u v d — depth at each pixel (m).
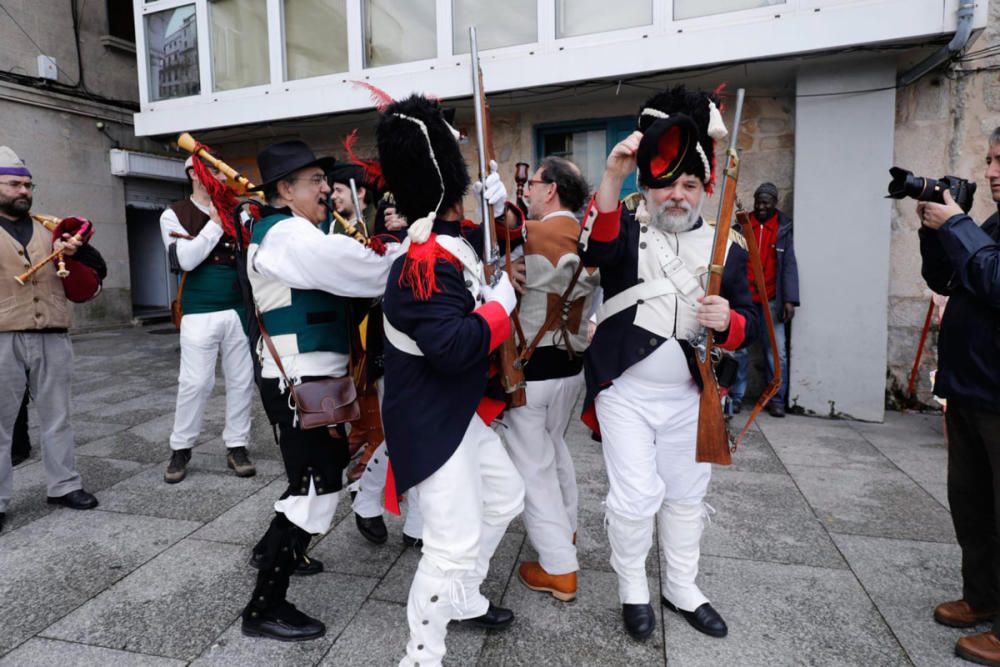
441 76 5.40
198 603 2.33
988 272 1.81
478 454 1.84
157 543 2.80
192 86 6.90
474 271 1.80
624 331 2.01
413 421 1.71
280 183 2.16
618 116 5.58
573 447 4.16
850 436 4.44
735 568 2.59
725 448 1.98
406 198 1.72
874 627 2.18
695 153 1.86
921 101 4.84
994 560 2.03
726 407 4.76
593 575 2.53
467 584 1.96
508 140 5.91
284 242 1.99
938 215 1.93
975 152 4.78
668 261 1.98
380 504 2.75
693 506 2.16
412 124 1.67
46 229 3.10
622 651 2.05
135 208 9.87
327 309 2.15
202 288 3.46
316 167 2.19
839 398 4.89
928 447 4.19
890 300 5.08
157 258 10.66
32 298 2.97
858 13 4.24
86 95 8.94
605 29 5.02
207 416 4.89
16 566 2.59
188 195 10.55
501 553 2.72
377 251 2.03
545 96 5.42
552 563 2.33
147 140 9.84
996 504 1.96
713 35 4.57
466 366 1.63
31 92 8.27
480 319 1.65
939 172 4.87
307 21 6.13
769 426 4.71
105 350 7.69
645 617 2.11
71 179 8.82
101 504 3.22
